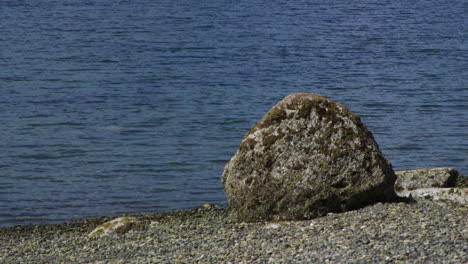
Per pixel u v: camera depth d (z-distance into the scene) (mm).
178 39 125062
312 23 155250
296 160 28031
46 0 199000
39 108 66000
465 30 143125
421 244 21359
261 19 162875
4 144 52000
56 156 48750
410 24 154750
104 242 28297
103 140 53531
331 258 20766
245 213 28781
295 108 28812
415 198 29953
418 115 62469
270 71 91562
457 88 77250
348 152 27906
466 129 56062
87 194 39750
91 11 173500
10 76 84312
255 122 61031
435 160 46750
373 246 21750
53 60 98312
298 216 27719
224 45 117938
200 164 46469
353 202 27703
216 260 22422
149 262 23312
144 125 59125
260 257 22109
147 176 43500
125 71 90562
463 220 24719
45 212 36500
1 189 40875
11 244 30641
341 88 78875
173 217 34438
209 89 77750
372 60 102312
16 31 130375
